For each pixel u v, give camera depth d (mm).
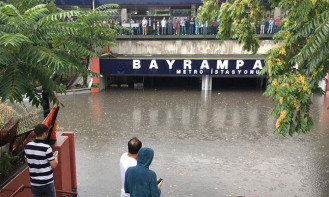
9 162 5855
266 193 8180
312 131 13562
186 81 26641
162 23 24812
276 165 10008
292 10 5988
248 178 9078
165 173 9398
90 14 5617
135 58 22703
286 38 5895
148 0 27828
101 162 10133
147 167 3898
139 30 25094
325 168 9758
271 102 19422
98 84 22578
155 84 25766
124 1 27875
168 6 28828
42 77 4453
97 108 17828
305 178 9062
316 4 4812
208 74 22656
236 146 11828
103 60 22656
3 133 5641
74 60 5195
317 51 4137
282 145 11914
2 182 5527
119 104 18875
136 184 3818
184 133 13438
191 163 10180
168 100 20031
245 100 20047
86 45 6059
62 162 6547
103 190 8172
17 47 4262
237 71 22406
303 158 10602
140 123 14883
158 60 22500
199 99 20328
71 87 22438
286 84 5168
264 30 23859
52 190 4988
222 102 19484
